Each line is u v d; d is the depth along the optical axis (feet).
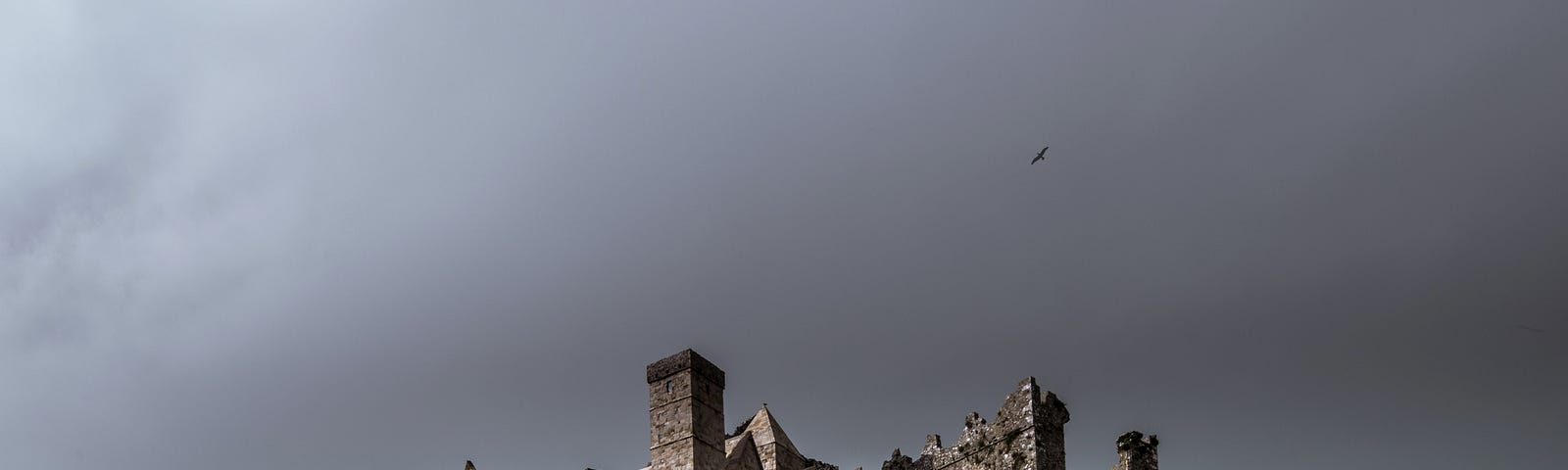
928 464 345.10
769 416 379.14
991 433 335.26
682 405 317.01
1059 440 331.98
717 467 317.22
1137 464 325.42
